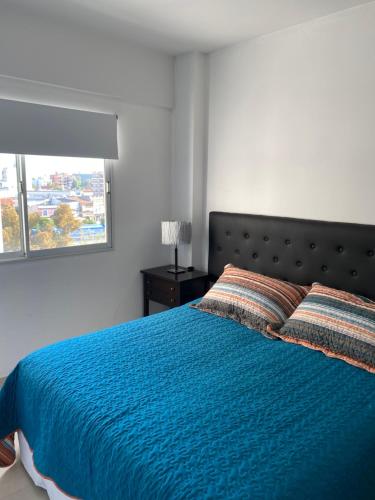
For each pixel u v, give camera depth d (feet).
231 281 9.06
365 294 8.19
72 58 9.27
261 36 9.66
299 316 7.46
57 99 9.32
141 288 11.94
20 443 6.75
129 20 8.80
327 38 8.50
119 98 10.39
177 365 6.20
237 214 10.47
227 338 7.35
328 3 7.85
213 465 4.01
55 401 5.42
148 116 11.24
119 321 11.54
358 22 8.00
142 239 11.71
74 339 7.20
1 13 8.12
